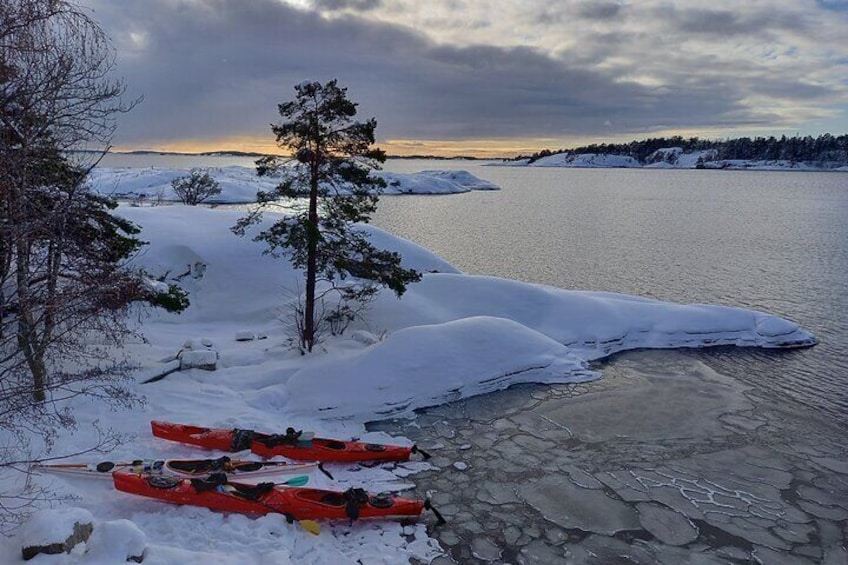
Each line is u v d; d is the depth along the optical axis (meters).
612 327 23.38
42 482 10.23
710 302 35.00
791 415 16.72
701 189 158.62
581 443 14.66
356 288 23.91
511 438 14.88
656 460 13.84
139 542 8.20
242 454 12.67
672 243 60.56
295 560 9.42
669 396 18.02
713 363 21.42
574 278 42.84
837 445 14.85
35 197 10.98
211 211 32.09
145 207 31.75
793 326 24.91
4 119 9.30
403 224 79.12
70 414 13.14
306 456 12.94
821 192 143.12
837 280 41.25
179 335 20.67
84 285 11.76
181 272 24.92
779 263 48.34
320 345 19.08
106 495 10.55
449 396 17.17
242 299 24.02
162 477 10.63
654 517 11.44
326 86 16.69
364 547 10.10
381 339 19.81
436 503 11.77
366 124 17.16
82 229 12.90
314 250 17.75
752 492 12.47
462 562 9.94
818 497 12.31
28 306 11.13
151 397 14.79
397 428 15.36
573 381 19.02
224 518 10.22
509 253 54.34
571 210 99.81
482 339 19.19
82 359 15.64
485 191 166.50
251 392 15.81
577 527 11.06
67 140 10.56
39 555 7.61
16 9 9.41
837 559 10.27
